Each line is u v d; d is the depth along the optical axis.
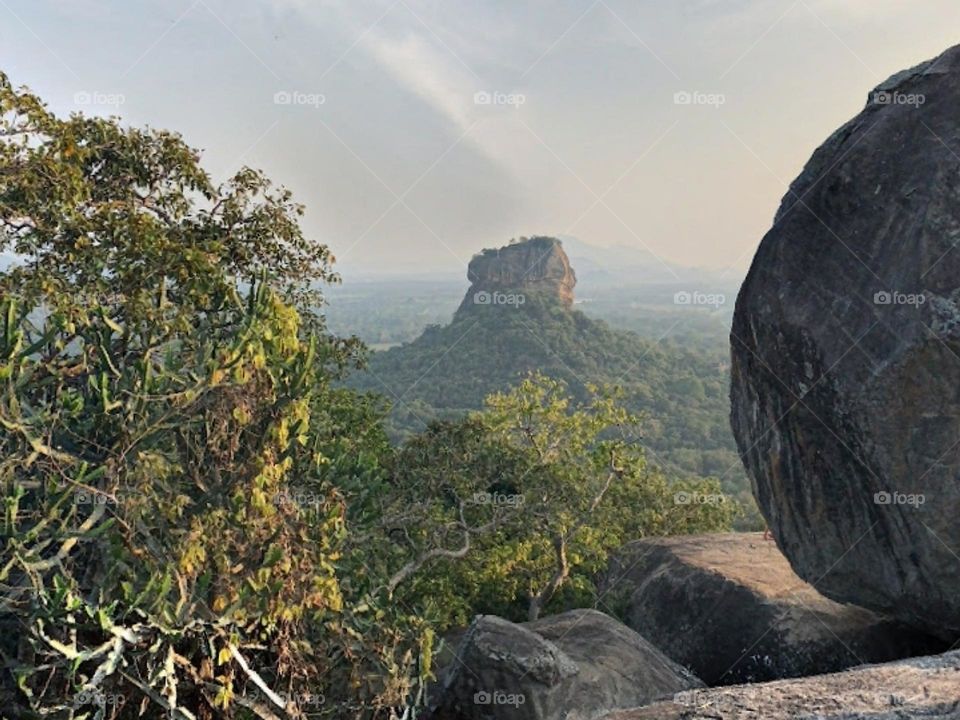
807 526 14.19
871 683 11.15
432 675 11.66
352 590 12.31
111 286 11.31
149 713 9.75
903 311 12.44
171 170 12.79
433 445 16.23
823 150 14.55
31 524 9.95
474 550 16.66
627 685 13.77
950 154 12.80
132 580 9.63
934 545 12.46
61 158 10.75
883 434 12.52
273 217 13.61
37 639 8.79
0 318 9.52
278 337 10.84
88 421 10.20
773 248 14.34
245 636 10.59
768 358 14.15
